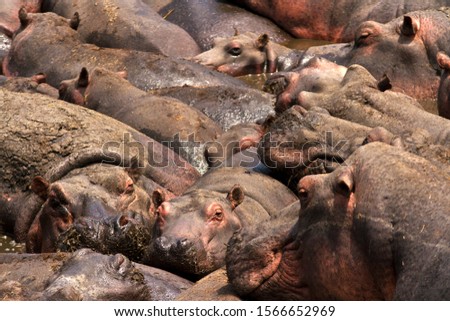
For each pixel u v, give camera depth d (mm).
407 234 19031
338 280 20172
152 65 42500
